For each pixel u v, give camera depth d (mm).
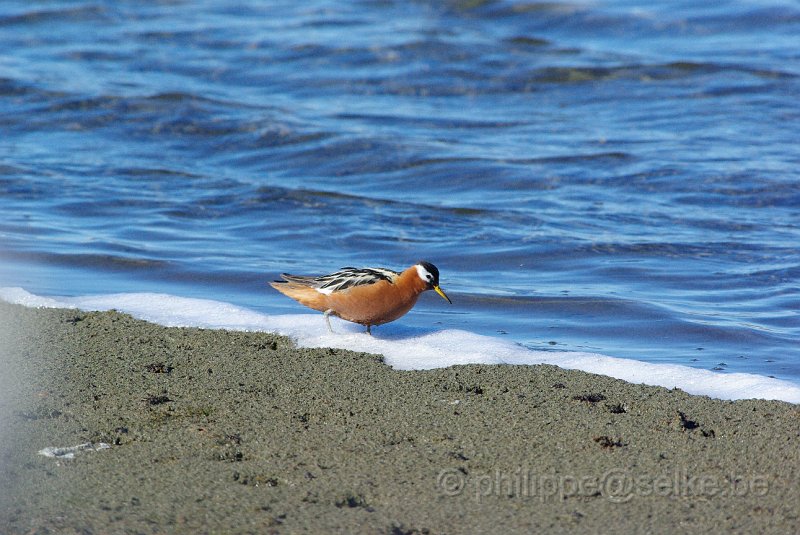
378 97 26891
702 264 15828
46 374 10266
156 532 7000
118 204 19297
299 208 19250
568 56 29109
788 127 23422
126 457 8250
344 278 11547
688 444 8469
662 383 10320
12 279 14656
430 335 11922
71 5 35031
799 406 9344
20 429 8828
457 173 21203
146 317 12406
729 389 10125
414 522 7184
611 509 7375
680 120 24219
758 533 7012
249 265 15852
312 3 35469
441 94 27031
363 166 21938
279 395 9719
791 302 14039
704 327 12977
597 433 8719
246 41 31188
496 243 17109
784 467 7984
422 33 30969
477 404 9438
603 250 16594
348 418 9125
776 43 29750
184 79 28234
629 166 21094
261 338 11562
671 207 18828
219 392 9781
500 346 11508
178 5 35781
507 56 29109
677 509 7363
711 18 31766
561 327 13047
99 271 15375
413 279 11398
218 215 18859
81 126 24422
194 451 8375
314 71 28656
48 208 18891
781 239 16938
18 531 6996
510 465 8117
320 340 11547
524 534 7031
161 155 22719
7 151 22531
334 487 7715
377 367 10547
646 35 31031
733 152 21656
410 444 8539
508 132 23922
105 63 29500
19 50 30500
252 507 7379
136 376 10219
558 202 19297
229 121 24656
